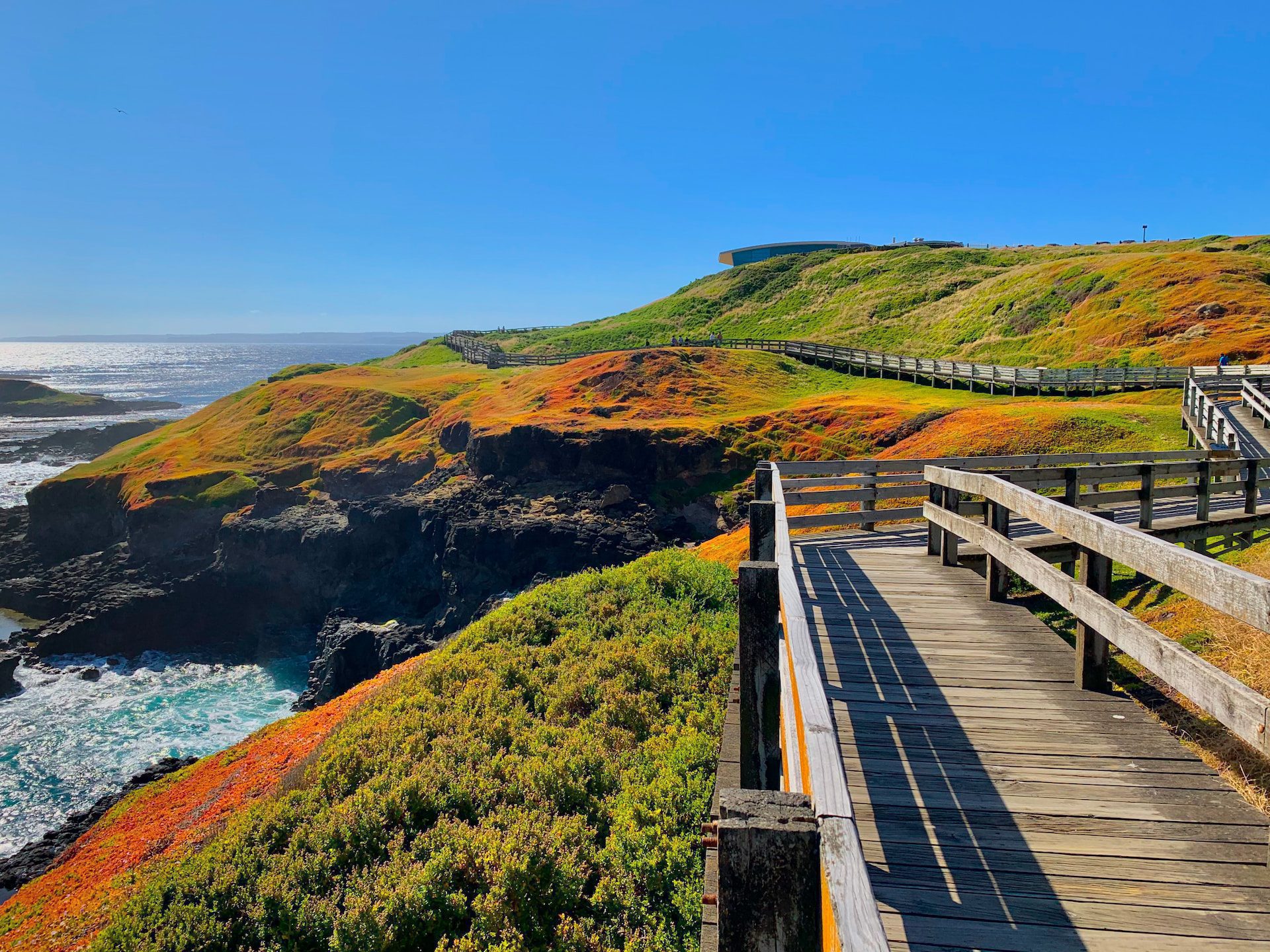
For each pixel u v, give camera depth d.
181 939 7.14
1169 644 3.88
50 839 19.56
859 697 5.43
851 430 41.94
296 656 44.59
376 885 7.32
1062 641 6.43
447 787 8.75
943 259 100.19
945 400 46.31
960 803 4.07
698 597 14.23
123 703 36.69
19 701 36.88
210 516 54.62
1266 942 3.03
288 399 77.50
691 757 8.46
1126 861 3.55
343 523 49.69
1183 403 27.95
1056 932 3.13
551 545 41.16
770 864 1.82
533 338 130.38
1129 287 59.56
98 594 49.06
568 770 8.58
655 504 44.53
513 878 6.80
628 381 61.41
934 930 3.17
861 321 86.62
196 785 16.61
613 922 6.46
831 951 1.74
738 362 65.75
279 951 6.91
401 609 45.38
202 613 49.09
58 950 10.72
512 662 12.01
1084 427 28.69
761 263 127.12
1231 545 11.10
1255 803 4.12
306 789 9.84
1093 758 4.49
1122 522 11.55
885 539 11.58
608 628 13.00
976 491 7.54
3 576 55.47
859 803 4.11
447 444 59.38
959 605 7.51
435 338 151.75
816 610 7.47
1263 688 5.28
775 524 6.22
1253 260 59.22
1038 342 59.94
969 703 5.27
